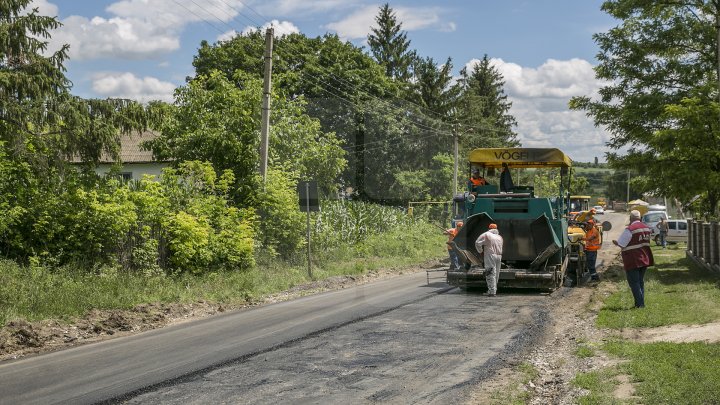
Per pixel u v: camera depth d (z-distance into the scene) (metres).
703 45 23.14
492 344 10.08
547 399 7.32
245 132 23.53
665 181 21.39
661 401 6.47
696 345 8.95
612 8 23.58
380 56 62.06
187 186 20.58
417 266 24.98
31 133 15.59
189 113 24.09
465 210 17.59
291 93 39.91
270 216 22.20
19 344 10.59
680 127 21.05
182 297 15.27
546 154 17.72
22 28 14.81
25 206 15.70
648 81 23.17
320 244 23.42
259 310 14.35
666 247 37.69
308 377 8.09
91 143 16.38
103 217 16.28
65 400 7.19
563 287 17.73
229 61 43.47
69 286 14.08
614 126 23.59
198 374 8.27
